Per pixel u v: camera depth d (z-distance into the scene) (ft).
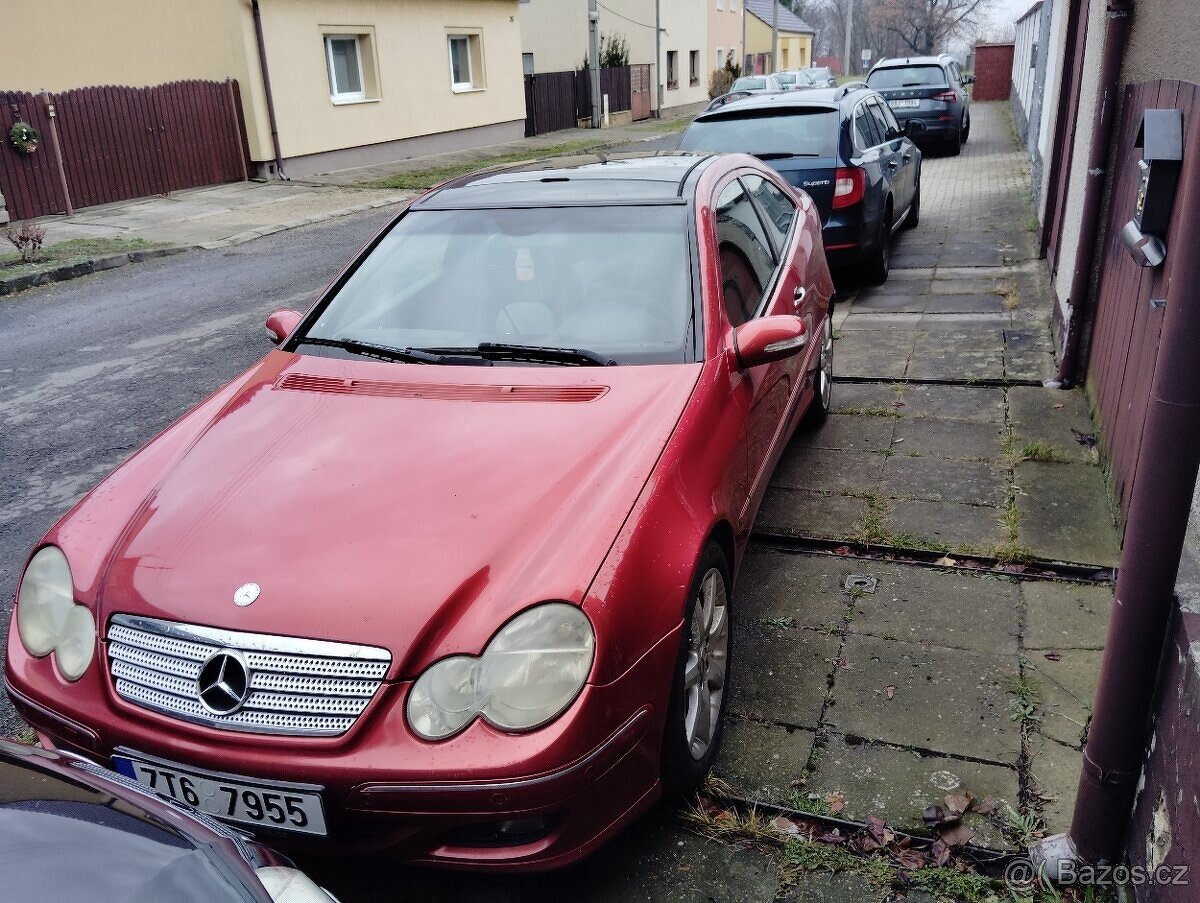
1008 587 12.44
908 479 15.57
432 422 9.65
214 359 24.20
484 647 7.25
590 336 10.94
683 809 9.12
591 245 11.96
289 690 7.32
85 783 6.28
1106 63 16.58
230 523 8.46
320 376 10.89
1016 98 79.41
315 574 7.77
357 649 7.28
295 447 9.50
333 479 8.87
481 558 7.77
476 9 70.90
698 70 126.11
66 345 26.25
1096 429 16.42
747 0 168.45
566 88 91.86
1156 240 11.18
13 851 5.47
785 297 13.94
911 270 29.40
